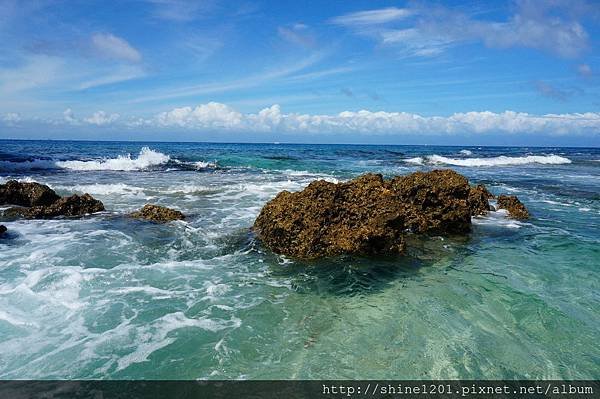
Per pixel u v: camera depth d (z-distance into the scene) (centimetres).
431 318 673
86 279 820
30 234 1143
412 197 1322
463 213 1248
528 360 554
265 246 1055
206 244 1082
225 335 618
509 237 1204
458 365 541
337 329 638
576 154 7119
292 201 1060
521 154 6512
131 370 531
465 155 5878
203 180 2348
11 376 516
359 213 1038
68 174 2545
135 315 678
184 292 773
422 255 1015
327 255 978
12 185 1562
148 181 2267
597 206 1734
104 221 1306
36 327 633
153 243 1080
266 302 736
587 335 620
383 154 5478
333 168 3253
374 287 809
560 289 795
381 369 534
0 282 793
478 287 805
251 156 4350
